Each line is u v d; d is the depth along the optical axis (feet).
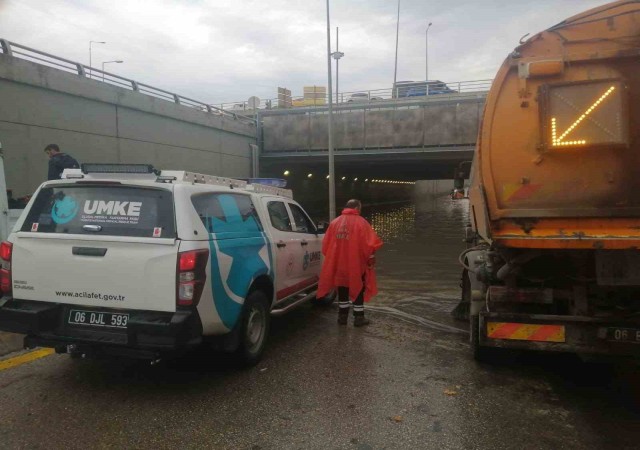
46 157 49.62
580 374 14.73
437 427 11.27
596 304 13.34
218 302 12.93
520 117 12.94
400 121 84.23
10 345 16.30
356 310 19.80
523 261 13.04
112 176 13.43
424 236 65.77
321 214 122.93
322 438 10.74
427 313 22.21
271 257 16.66
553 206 12.71
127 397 12.80
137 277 12.19
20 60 46.06
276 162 96.37
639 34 12.48
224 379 14.14
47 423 11.29
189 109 72.43
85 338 12.30
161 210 12.55
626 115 12.09
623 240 11.82
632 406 12.49
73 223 13.06
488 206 13.10
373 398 12.85
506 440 10.68
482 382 14.03
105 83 56.65
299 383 13.87
